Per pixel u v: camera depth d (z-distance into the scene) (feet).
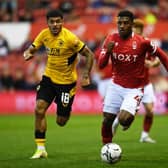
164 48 261.44
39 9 298.56
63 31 110.11
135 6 300.20
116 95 105.19
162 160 107.45
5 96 257.75
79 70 255.50
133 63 102.99
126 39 102.42
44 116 110.22
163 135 164.45
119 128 185.26
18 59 265.95
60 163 102.63
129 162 104.12
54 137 158.30
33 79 262.47
